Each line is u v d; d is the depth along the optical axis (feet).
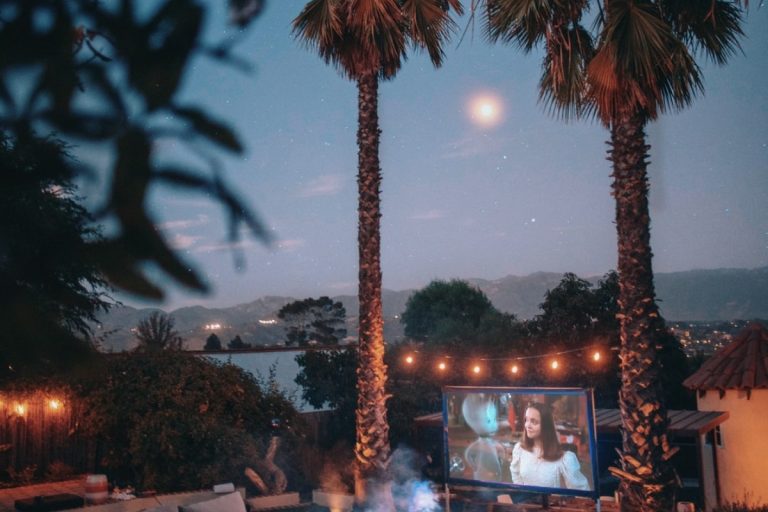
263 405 62.08
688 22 35.68
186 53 1.95
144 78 1.91
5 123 1.82
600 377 79.51
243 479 55.47
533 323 87.10
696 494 65.46
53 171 1.82
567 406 49.32
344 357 76.23
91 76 1.89
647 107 35.96
